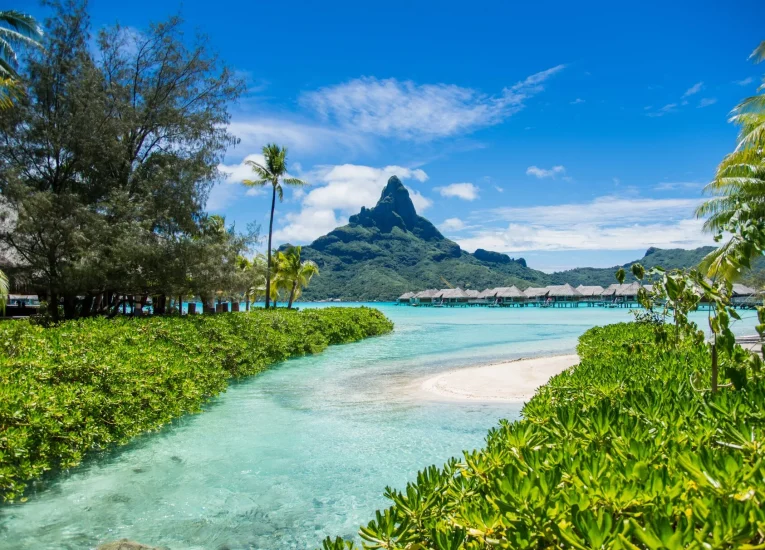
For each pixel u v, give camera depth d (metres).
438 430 10.16
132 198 21.94
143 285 21.95
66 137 20.39
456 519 2.89
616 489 2.53
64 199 19.73
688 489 2.63
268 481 7.61
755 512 2.09
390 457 8.62
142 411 10.20
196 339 16.00
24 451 7.05
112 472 7.97
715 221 23.66
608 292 95.50
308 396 13.83
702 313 57.88
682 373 6.76
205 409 12.26
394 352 25.05
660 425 3.95
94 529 6.12
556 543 2.37
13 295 31.44
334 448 9.09
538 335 35.06
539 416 5.43
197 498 7.02
